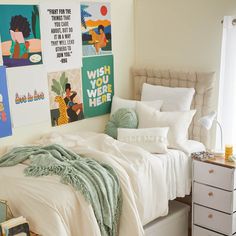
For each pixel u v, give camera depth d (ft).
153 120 10.94
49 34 10.67
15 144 10.23
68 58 11.25
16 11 9.84
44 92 10.78
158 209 9.46
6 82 9.88
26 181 8.00
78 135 11.13
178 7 11.76
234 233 9.88
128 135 10.61
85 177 8.00
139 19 12.98
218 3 10.76
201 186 10.14
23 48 10.12
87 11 11.58
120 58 12.92
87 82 11.94
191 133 11.58
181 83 11.70
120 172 8.60
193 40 11.56
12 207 7.61
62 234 7.04
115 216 8.26
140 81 12.87
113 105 12.44
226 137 10.87
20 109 10.28
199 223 10.39
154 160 9.54
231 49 10.37
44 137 10.75
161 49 12.52
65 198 7.45
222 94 10.78
